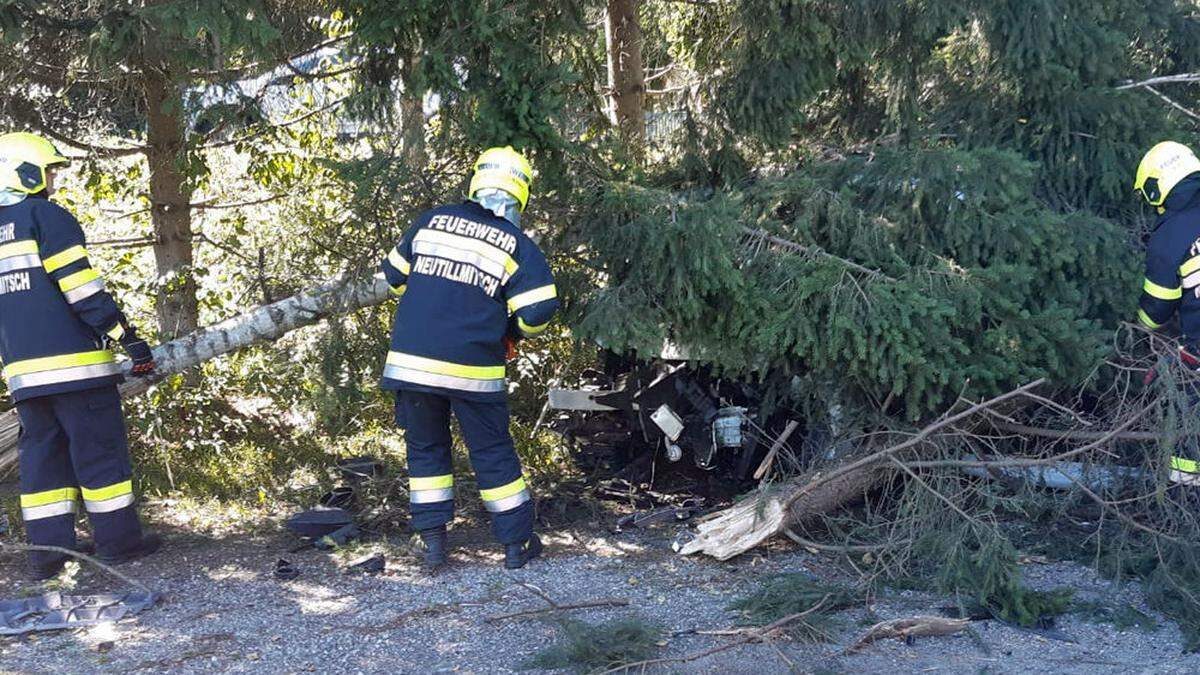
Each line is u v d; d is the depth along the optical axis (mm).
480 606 4316
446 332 4480
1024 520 5039
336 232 5602
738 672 3688
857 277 4848
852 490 4871
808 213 5070
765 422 5562
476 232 4488
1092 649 3855
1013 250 4855
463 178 5203
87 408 4656
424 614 4234
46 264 4469
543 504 5621
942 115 5801
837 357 4777
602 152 5270
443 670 3732
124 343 4645
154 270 7129
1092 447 4395
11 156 4523
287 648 3924
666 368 5621
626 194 4867
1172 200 4559
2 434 5043
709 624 4094
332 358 5527
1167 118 5621
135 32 5000
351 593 4500
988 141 5527
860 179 5297
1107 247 4965
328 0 5168
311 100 6844
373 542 5125
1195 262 4465
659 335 4855
